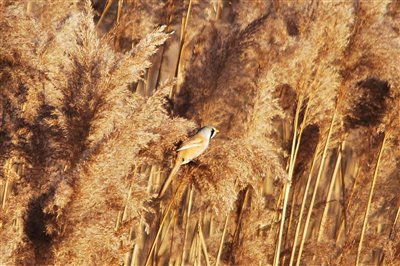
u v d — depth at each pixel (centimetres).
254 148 1277
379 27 1605
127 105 1169
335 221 2128
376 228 2042
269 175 1933
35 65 1252
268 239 1747
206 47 1608
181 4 1888
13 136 1196
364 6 1591
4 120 1217
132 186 1254
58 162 1177
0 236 1143
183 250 1655
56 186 1103
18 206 1150
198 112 1541
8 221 1152
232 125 1518
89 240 1098
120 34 1848
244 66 1553
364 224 1738
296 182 1812
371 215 1931
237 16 1753
